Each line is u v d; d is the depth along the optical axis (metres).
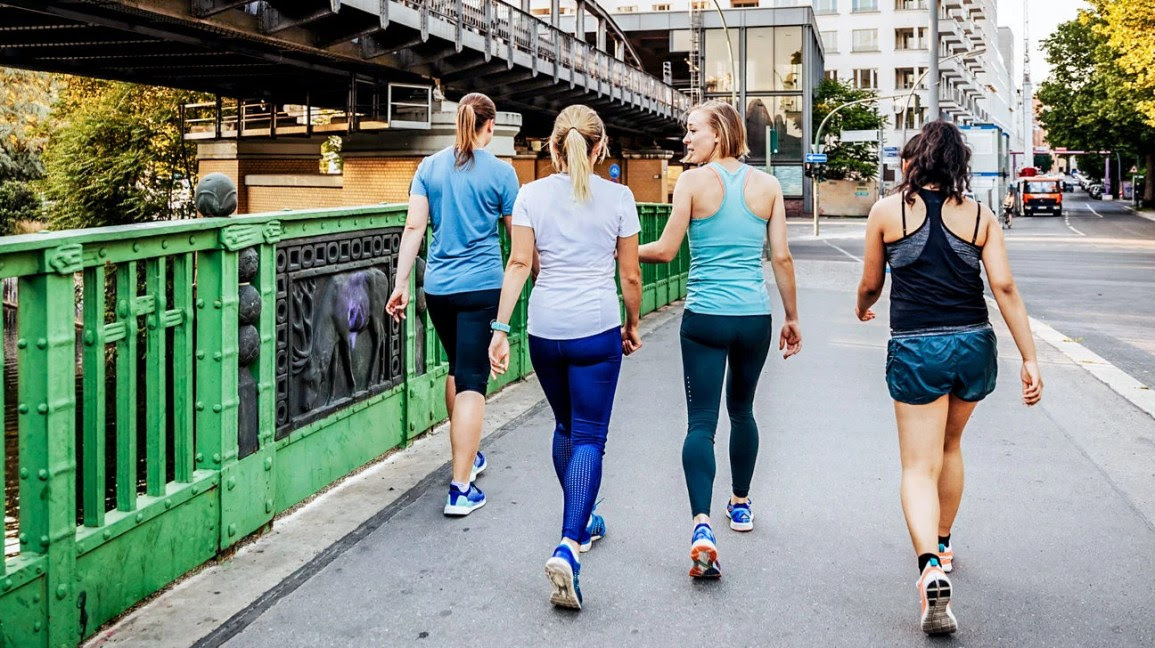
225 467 4.05
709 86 63.12
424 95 23.55
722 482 5.27
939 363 3.54
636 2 76.69
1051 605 3.66
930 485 3.56
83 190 33.97
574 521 3.63
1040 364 9.23
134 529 3.51
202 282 3.96
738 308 4.05
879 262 3.73
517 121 23.38
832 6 75.94
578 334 3.81
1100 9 30.44
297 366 4.72
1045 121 63.56
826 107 63.38
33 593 3.02
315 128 24.94
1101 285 18.98
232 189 4.01
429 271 4.80
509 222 4.73
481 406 4.72
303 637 3.36
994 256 3.56
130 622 3.43
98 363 3.33
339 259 5.11
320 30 17.78
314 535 4.38
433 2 20.17
